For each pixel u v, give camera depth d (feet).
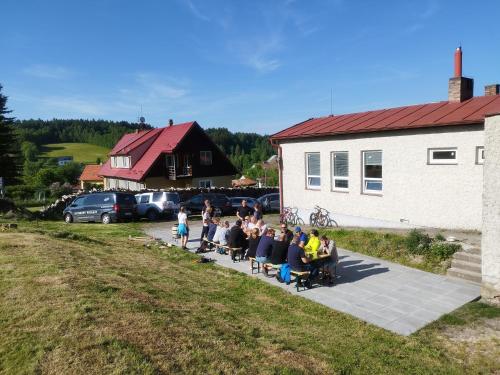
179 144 126.11
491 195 27.45
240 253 42.19
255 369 18.04
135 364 16.92
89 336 18.80
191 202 86.53
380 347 22.06
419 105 51.67
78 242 44.80
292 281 34.12
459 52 45.93
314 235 34.96
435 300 28.89
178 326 21.47
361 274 35.32
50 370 16.20
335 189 55.01
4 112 153.58
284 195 63.31
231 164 140.77
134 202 75.92
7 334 18.84
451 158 41.86
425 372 19.51
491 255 27.78
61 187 167.43
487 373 19.65
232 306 27.91
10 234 41.78
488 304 27.89
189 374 16.83
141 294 26.23
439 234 39.45
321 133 54.03
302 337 23.00
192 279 34.37
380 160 48.83
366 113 57.52
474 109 41.81
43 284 25.29
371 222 50.08
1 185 90.63
